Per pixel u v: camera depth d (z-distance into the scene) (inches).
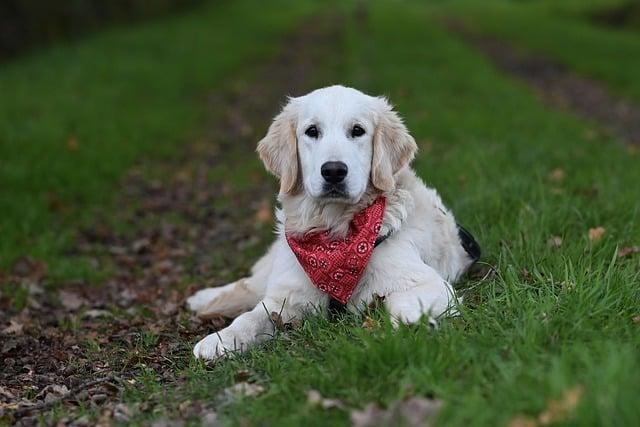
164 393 155.3
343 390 136.6
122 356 196.2
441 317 163.6
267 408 136.4
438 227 201.8
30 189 373.1
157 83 702.5
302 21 1475.1
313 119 185.5
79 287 279.9
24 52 832.9
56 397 168.4
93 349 202.7
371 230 181.5
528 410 118.1
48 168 398.6
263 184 416.2
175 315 231.8
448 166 344.5
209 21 1299.2
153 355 192.1
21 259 301.0
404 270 181.8
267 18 1438.2
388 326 149.9
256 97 704.4
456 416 118.3
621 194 264.4
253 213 365.4
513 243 217.2
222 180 429.4
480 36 1301.7
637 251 208.1
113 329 225.1
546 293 164.1
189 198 397.7
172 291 263.0
